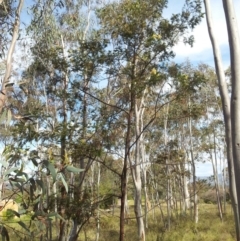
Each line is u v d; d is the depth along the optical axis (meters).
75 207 7.62
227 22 3.65
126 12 7.72
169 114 11.11
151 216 24.58
